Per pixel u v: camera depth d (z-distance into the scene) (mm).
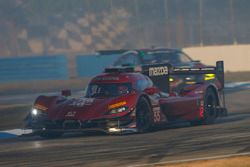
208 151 31031
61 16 168875
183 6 176875
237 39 170250
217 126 47281
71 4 170500
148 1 176250
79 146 37062
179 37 172000
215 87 51938
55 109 43938
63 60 121188
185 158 28875
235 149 31266
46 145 38906
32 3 168750
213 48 129750
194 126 49312
